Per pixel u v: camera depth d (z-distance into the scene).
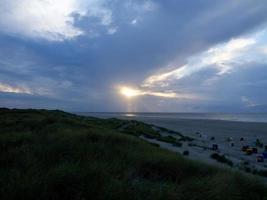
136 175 6.09
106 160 6.88
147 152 9.02
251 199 5.56
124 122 44.84
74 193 4.41
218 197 5.06
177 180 6.16
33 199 4.16
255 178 6.93
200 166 7.78
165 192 4.86
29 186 4.34
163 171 6.84
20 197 4.14
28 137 9.93
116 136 11.76
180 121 82.56
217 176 6.33
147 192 4.82
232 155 19.16
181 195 4.86
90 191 4.50
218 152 19.83
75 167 5.40
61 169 5.11
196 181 5.85
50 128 13.88
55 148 7.79
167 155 8.71
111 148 8.73
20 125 15.03
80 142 9.22
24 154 6.80
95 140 10.38
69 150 7.70
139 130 29.12
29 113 29.34
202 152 18.38
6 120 18.95
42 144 8.58
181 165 7.43
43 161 6.39
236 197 5.27
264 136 36.19
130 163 6.93
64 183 4.58
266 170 12.68
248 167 13.34
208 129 48.12
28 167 5.71
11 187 4.32
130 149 8.91
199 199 4.95
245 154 19.97
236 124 65.38
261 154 20.06
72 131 12.46
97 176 5.11
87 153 7.40
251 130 46.38
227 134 38.44
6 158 6.62
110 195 4.42
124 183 5.02
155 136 25.67
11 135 10.37
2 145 8.36
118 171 5.93
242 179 6.57
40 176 4.93
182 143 23.77
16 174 5.04
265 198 5.69
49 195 4.28
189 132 41.38
